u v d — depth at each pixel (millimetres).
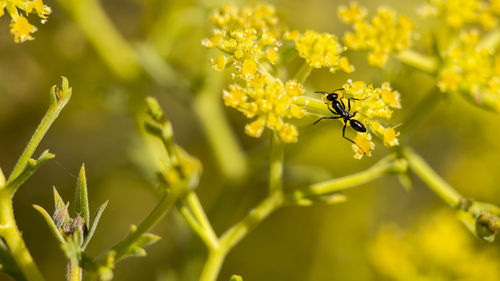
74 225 179
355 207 280
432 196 277
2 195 181
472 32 200
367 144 184
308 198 196
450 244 234
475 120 261
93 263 177
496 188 269
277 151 194
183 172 180
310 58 185
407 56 203
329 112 185
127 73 262
